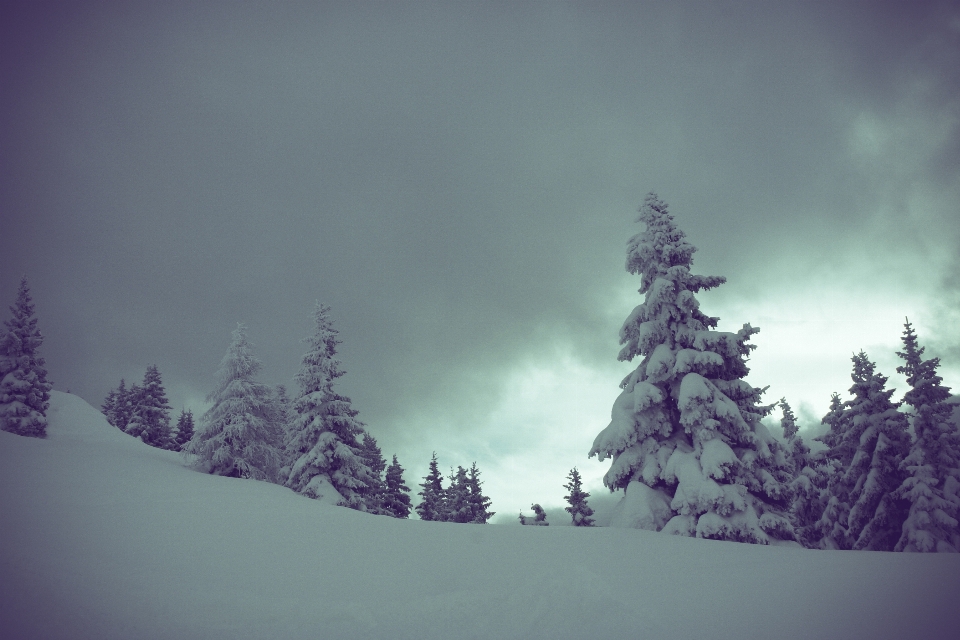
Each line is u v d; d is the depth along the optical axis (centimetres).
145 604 785
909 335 3095
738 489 1933
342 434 3422
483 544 1334
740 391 2197
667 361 2234
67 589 804
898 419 2952
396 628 775
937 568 1132
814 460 3275
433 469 5522
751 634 763
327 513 1609
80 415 4475
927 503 2602
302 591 905
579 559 1235
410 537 1362
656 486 2152
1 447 2248
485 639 748
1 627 671
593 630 786
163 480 2056
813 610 860
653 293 2308
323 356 3472
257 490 2238
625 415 2258
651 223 2478
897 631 752
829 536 3266
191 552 1060
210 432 3275
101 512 1309
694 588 1016
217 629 729
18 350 3900
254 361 3484
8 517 1174
